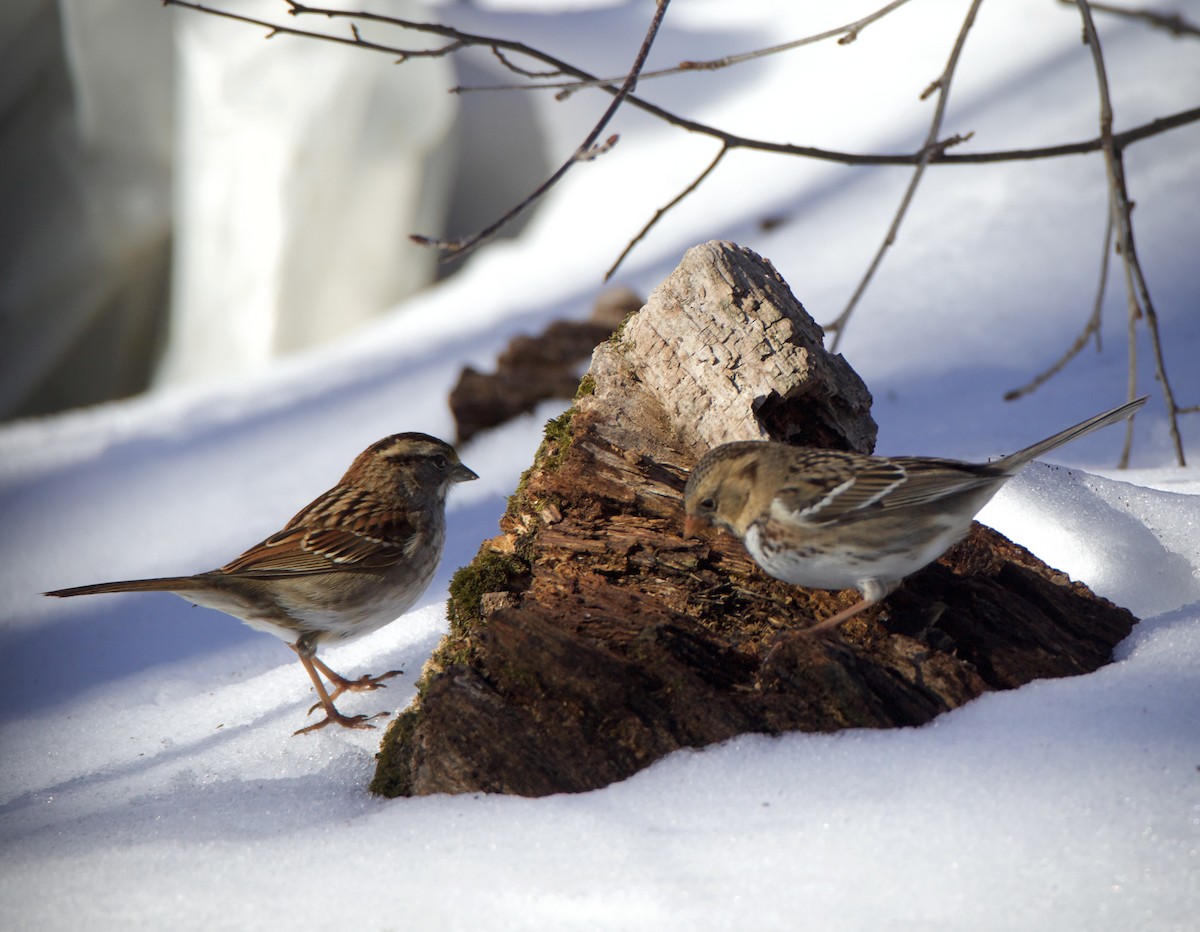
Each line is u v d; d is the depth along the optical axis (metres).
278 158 14.85
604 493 4.32
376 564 5.26
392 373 10.88
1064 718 3.25
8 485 10.21
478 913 2.89
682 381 4.32
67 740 4.72
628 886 2.92
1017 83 11.50
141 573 7.40
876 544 3.63
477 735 3.57
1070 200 9.57
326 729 4.52
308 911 2.97
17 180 15.84
